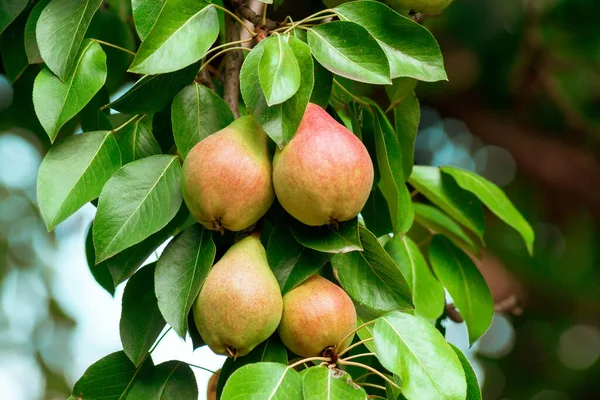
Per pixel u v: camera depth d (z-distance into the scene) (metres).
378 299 1.05
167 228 1.06
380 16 1.07
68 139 1.08
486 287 1.25
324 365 1.01
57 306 2.09
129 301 1.06
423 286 1.21
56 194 1.05
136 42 1.34
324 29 1.05
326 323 1.01
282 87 0.99
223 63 1.26
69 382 2.13
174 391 1.06
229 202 1.00
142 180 1.06
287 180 0.99
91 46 1.09
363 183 1.00
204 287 1.00
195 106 1.08
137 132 1.11
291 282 1.02
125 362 1.07
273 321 1.00
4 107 1.40
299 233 1.03
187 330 1.02
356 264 1.06
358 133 1.16
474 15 2.30
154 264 1.08
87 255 1.20
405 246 1.22
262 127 1.00
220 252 1.06
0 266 1.99
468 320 1.24
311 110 1.02
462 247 1.31
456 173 1.27
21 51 1.23
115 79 1.33
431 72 1.06
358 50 1.04
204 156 1.00
